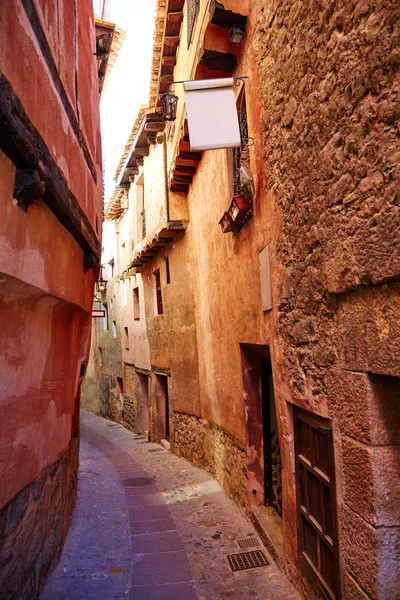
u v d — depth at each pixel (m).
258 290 4.29
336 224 2.44
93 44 5.40
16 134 2.05
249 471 5.08
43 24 2.77
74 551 4.34
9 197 2.22
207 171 6.50
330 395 2.65
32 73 2.50
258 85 3.84
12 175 2.24
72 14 3.83
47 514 3.61
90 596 3.51
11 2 2.14
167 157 8.52
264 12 3.61
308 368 3.00
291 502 3.52
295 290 3.17
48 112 2.86
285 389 3.54
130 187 13.27
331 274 2.52
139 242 11.23
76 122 3.90
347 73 2.23
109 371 18.28
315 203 2.73
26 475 2.91
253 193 4.16
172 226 8.35
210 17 4.19
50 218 3.05
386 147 1.92
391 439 2.21
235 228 5.03
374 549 2.17
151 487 6.92
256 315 4.41
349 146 2.25
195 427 8.27
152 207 9.79
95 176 5.23
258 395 5.17
